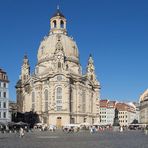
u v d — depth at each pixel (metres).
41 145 60.78
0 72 157.62
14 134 120.81
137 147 55.47
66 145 60.75
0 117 156.00
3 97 158.25
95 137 96.62
